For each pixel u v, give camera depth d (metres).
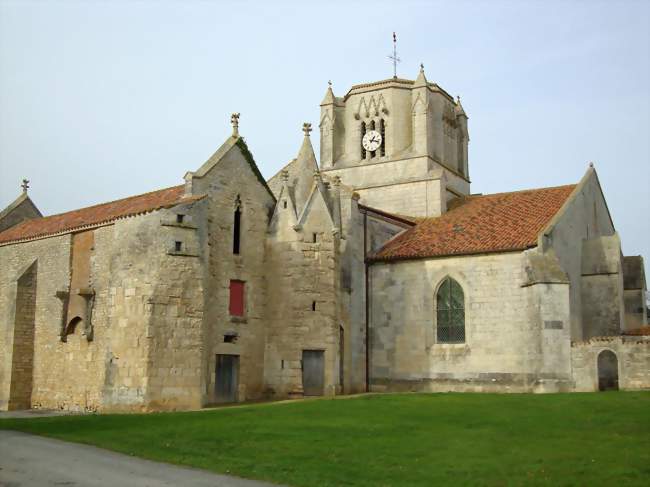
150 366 34.84
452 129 59.34
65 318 40.78
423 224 49.62
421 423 27.11
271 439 23.98
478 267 42.56
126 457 21.53
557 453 21.05
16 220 52.09
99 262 39.25
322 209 42.12
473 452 21.52
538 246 40.69
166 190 41.97
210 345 38.19
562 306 39.41
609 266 45.41
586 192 48.19
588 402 31.58
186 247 36.59
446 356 42.81
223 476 18.86
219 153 40.34
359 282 45.47
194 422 28.19
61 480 18.06
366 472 19.19
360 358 44.81
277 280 41.47
